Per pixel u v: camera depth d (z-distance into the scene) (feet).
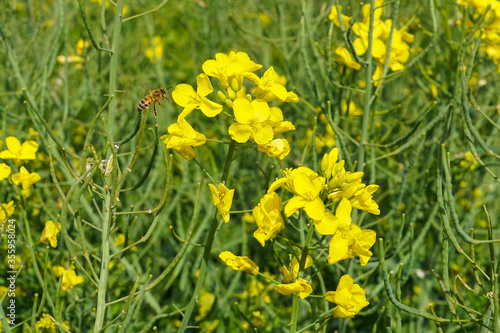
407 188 1.71
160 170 1.80
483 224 1.88
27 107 1.39
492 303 1.30
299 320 1.72
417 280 1.77
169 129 1.29
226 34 2.47
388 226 1.80
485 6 1.60
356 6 1.71
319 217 1.22
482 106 1.79
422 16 1.81
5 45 1.74
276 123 1.30
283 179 1.25
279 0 1.88
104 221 1.32
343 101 1.76
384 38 1.55
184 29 2.91
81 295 1.64
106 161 1.33
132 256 1.75
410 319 1.74
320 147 1.79
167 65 2.73
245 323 1.68
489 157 1.81
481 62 1.74
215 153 2.16
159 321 1.72
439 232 1.74
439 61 1.73
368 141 1.64
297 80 2.04
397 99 2.06
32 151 1.39
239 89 1.29
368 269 1.69
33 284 1.65
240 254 1.97
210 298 1.78
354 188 1.26
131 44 2.42
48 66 1.72
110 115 1.36
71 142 2.09
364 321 1.70
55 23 1.88
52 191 1.83
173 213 1.92
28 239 1.42
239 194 1.88
